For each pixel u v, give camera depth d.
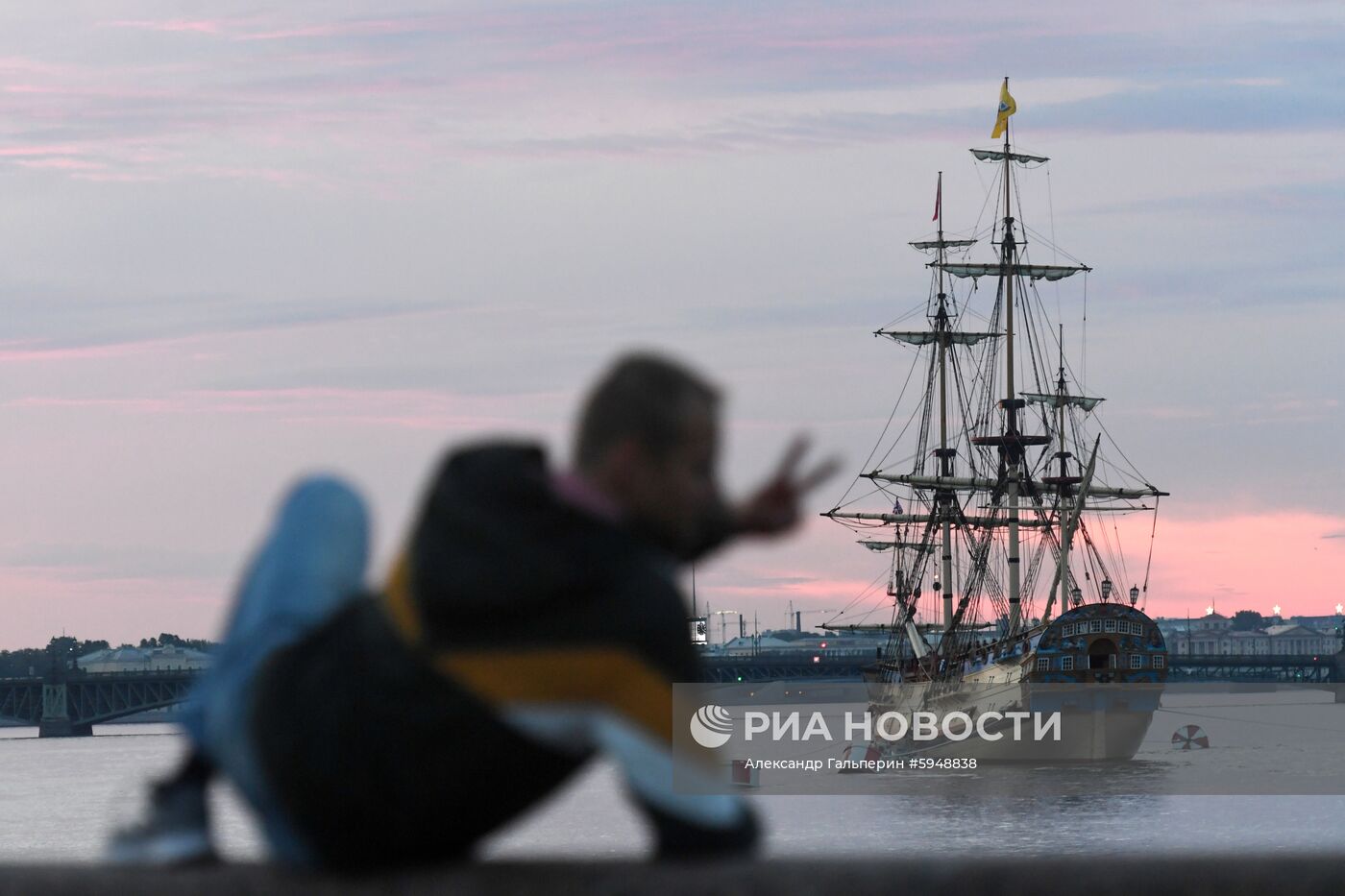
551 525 9.93
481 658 9.97
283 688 10.73
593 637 9.87
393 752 10.15
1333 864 8.93
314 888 9.98
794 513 10.41
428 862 10.70
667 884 9.29
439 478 10.30
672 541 10.28
